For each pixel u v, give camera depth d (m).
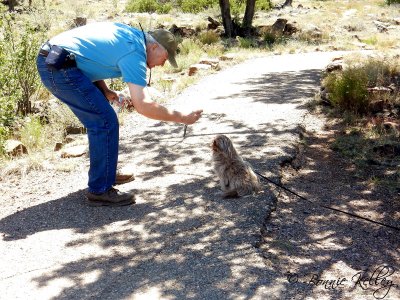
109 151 5.03
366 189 5.76
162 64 5.05
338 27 24.16
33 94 10.95
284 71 13.22
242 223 4.74
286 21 23.02
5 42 9.99
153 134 7.77
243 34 22.72
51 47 4.67
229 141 5.24
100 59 4.67
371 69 10.23
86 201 5.34
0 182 6.18
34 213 5.12
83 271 4.04
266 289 3.73
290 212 5.14
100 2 33.47
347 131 7.67
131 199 5.23
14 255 4.31
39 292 3.78
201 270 3.98
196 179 5.88
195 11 30.22
